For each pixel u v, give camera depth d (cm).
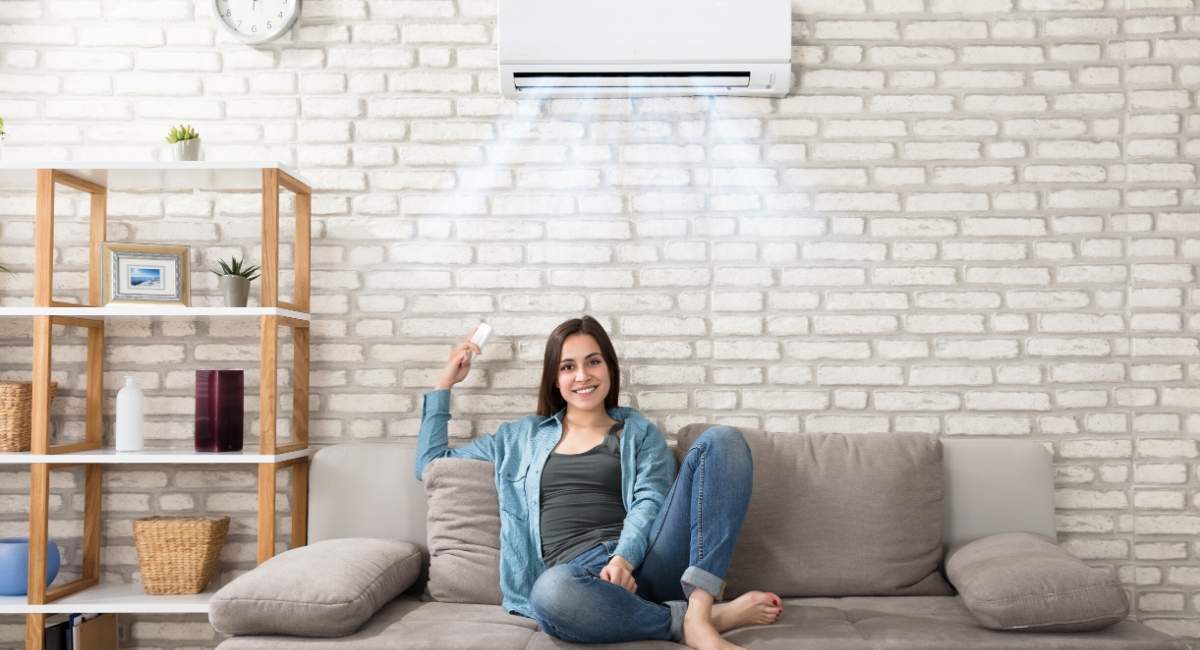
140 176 283
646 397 304
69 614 274
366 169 308
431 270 307
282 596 216
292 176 284
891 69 307
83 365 305
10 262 306
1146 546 299
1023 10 307
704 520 228
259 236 307
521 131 308
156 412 304
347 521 280
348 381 305
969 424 302
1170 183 305
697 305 305
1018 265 304
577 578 215
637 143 307
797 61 307
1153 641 210
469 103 308
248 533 303
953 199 305
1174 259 304
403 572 252
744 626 227
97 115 309
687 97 307
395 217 307
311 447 304
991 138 306
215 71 309
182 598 274
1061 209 305
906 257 305
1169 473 301
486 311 306
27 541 288
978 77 307
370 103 309
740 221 306
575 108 307
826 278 305
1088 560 300
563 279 306
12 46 309
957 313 304
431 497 271
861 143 306
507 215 307
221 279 284
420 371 305
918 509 268
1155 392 302
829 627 223
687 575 225
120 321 305
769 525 263
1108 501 300
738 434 238
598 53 290
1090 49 306
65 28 309
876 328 304
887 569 260
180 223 307
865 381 304
